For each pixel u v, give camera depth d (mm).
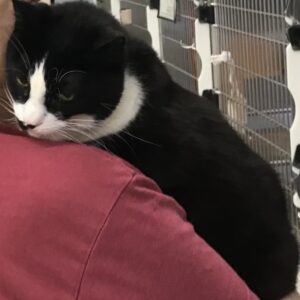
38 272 627
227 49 1729
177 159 880
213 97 1815
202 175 896
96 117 866
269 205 965
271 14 1415
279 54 1419
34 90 818
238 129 1688
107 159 680
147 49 962
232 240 912
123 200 642
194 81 1986
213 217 899
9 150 713
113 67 857
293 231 1111
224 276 687
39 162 674
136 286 637
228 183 914
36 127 807
